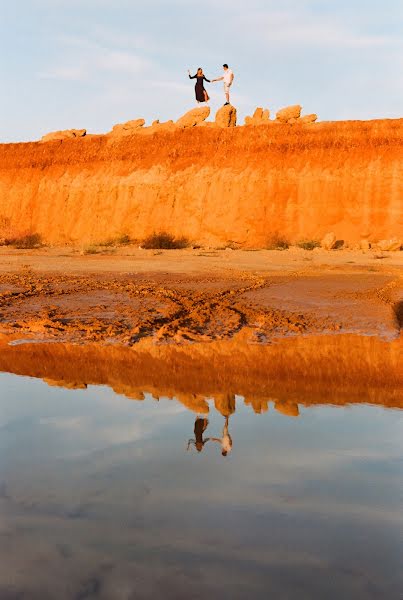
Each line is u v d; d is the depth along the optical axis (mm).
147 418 5199
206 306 12070
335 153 32219
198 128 35656
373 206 30625
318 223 31000
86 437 4629
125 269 19391
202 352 8188
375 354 8031
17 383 6594
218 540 2922
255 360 7680
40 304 12500
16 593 2496
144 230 33875
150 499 3434
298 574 2643
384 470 3914
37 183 37969
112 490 3549
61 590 2490
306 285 15727
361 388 6418
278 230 31375
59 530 3045
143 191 34594
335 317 11023
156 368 7273
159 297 13492
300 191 31719
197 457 4145
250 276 17578
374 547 2883
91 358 7844
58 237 36094
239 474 3814
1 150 40312
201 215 32875
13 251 27000
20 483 3686
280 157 32875
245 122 35969
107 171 36406
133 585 2559
